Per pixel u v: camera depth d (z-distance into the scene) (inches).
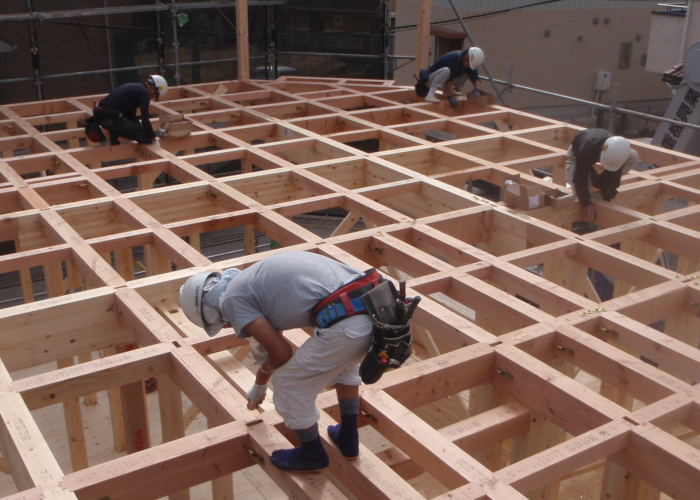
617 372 116.3
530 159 236.7
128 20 430.0
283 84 395.2
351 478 95.7
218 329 92.2
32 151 274.7
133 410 166.1
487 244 196.5
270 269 85.2
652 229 182.4
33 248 187.3
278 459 92.9
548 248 164.7
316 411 90.3
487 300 139.6
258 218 184.7
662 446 95.0
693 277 150.8
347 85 389.1
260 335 83.5
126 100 251.8
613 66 689.0
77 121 326.3
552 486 123.1
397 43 645.9
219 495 153.8
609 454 98.2
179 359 116.5
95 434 227.0
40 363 136.1
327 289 84.6
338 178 232.4
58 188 211.0
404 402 112.5
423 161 250.2
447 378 115.6
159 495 95.7
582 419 105.5
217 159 242.8
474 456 129.4
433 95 331.6
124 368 115.6
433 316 133.3
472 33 637.3
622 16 668.1
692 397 106.7
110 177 227.8
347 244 166.2
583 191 192.9
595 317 132.0
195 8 427.5
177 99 369.4
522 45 653.3
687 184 225.8
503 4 630.5
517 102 674.8
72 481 89.3
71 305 135.5
